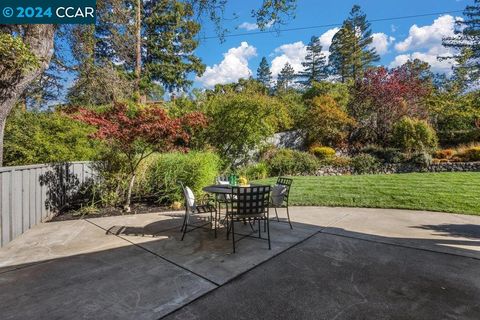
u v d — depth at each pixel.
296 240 3.63
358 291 2.31
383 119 13.66
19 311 2.02
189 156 6.56
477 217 4.75
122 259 3.00
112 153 6.15
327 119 13.87
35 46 4.53
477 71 19.20
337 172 11.34
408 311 2.02
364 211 5.30
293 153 11.99
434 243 3.47
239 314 2.00
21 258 3.02
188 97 12.68
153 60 18.67
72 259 2.99
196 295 2.25
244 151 10.97
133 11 10.20
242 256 3.09
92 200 5.71
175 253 3.18
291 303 2.13
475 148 10.40
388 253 3.15
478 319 1.93
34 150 5.93
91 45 7.80
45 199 4.71
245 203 3.37
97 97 9.09
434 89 18.58
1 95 4.24
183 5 7.31
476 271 2.67
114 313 2.00
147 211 5.44
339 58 33.00
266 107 10.50
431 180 7.92
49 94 9.05
